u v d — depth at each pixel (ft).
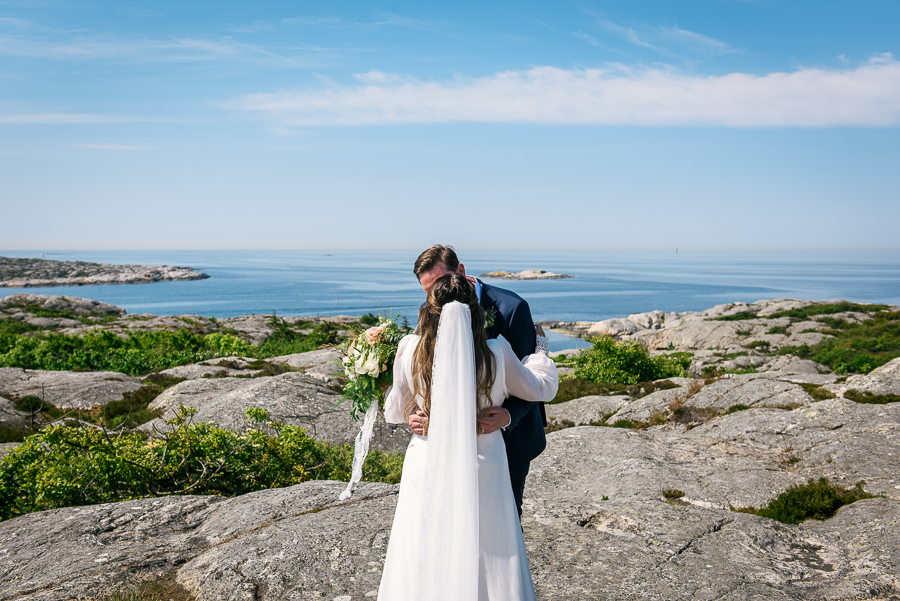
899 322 148.46
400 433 37.14
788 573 12.71
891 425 27.40
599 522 15.99
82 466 21.18
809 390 36.40
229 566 12.08
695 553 13.48
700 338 164.86
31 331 144.87
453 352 7.98
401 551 8.64
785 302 190.60
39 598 11.10
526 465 10.12
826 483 22.67
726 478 24.14
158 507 16.48
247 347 95.45
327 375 49.42
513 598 8.13
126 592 11.41
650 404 41.42
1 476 20.63
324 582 11.54
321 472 26.25
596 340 62.39
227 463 23.86
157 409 42.22
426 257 9.87
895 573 12.44
